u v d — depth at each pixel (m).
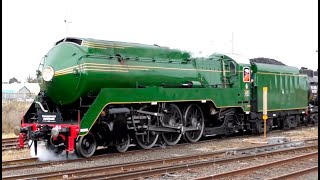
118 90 13.17
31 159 12.12
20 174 9.87
